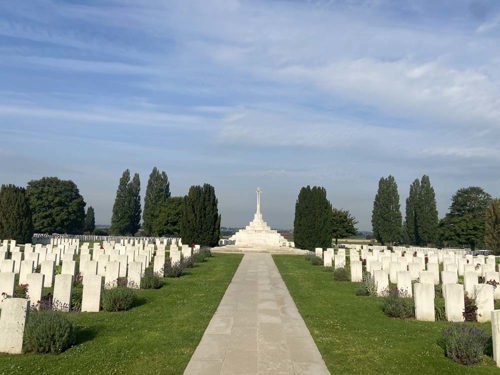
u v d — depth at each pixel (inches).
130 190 3595.0
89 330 483.5
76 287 762.8
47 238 2281.0
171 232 3267.7
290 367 375.2
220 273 1035.9
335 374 361.1
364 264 1163.9
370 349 430.0
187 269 1120.8
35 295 593.3
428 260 1201.4
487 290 562.3
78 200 3376.0
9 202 1931.6
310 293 757.3
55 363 375.2
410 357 406.3
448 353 406.0
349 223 3034.0
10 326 406.0
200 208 2043.6
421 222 3127.5
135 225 3641.7
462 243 2928.2
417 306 563.2
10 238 1908.2
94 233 3769.7
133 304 623.8
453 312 561.6
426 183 3166.8
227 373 357.7
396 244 3361.2
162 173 3627.0
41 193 3228.3
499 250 2327.8
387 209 3208.7
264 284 858.1
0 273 602.2
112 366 369.1
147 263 1103.6
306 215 2043.6
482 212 3110.2
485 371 372.8
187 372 358.3
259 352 414.9
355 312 603.5
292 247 2146.9
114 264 783.7
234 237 2468.0
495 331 392.2
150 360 385.1
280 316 569.0
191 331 483.2
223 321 535.8
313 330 498.9
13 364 370.3
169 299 679.7
